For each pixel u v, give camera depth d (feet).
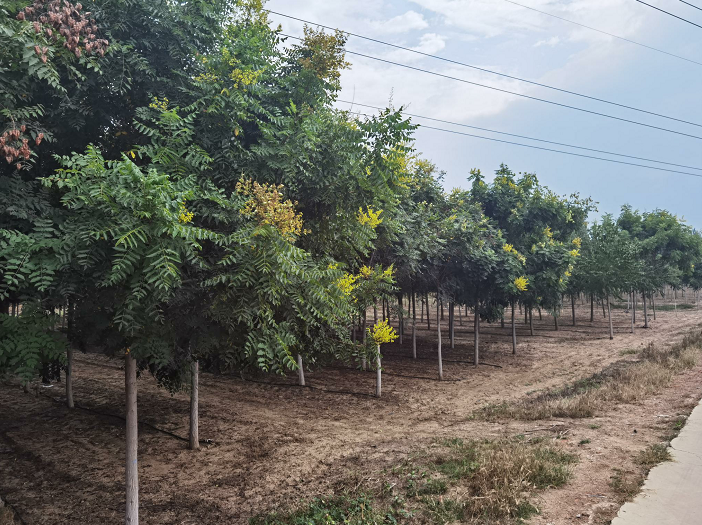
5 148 13.89
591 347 70.08
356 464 25.54
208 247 18.79
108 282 13.30
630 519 15.89
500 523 16.44
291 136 20.72
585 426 27.55
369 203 24.00
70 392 38.60
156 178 13.75
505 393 43.70
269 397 42.68
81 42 16.03
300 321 19.19
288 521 19.45
